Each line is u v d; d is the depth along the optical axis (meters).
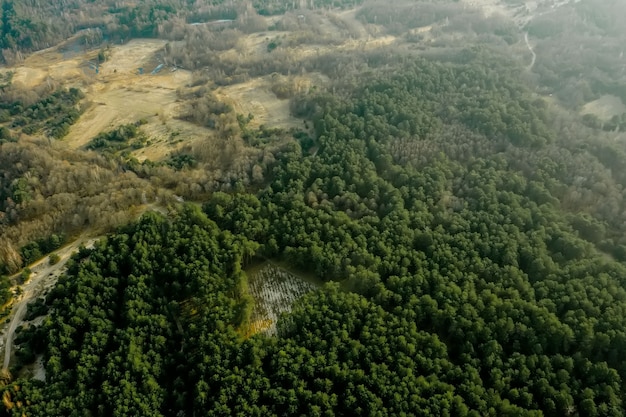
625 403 102.00
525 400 102.44
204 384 106.88
